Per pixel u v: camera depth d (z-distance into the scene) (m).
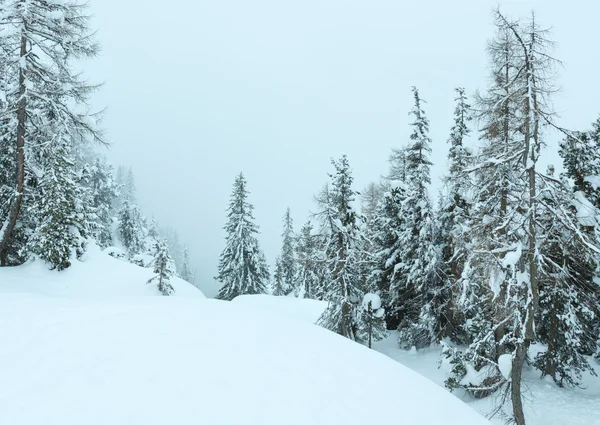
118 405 4.29
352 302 21.23
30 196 20.61
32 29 17.48
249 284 38.91
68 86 18.09
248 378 5.23
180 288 26.50
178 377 4.98
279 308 27.00
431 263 20.09
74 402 4.29
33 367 5.05
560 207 11.09
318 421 4.62
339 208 21.20
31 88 17.52
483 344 15.09
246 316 7.87
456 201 20.19
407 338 22.42
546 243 12.32
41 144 19.25
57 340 5.86
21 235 20.89
